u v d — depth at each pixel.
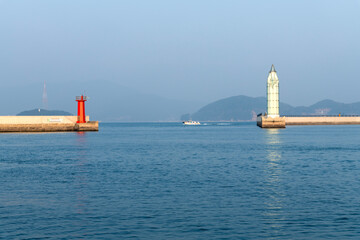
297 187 37.62
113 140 124.38
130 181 41.31
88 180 42.03
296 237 22.92
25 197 33.22
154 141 120.94
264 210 28.67
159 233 23.66
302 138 129.88
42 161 61.47
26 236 23.11
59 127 166.25
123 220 26.22
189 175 45.69
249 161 61.09
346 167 53.06
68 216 27.19
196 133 195.62
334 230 24.05
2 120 155.88
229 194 34.31
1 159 64.50
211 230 24.19
